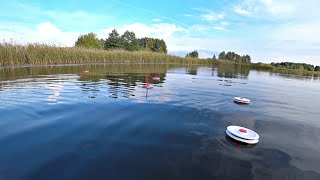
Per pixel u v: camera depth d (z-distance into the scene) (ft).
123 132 12.67
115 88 26.78
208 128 14.17
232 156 10.53
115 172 8.57
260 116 18.16
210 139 12.37
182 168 9.16
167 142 11.64
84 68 58.80
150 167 9.09
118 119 14.88
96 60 87.92
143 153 10.27
